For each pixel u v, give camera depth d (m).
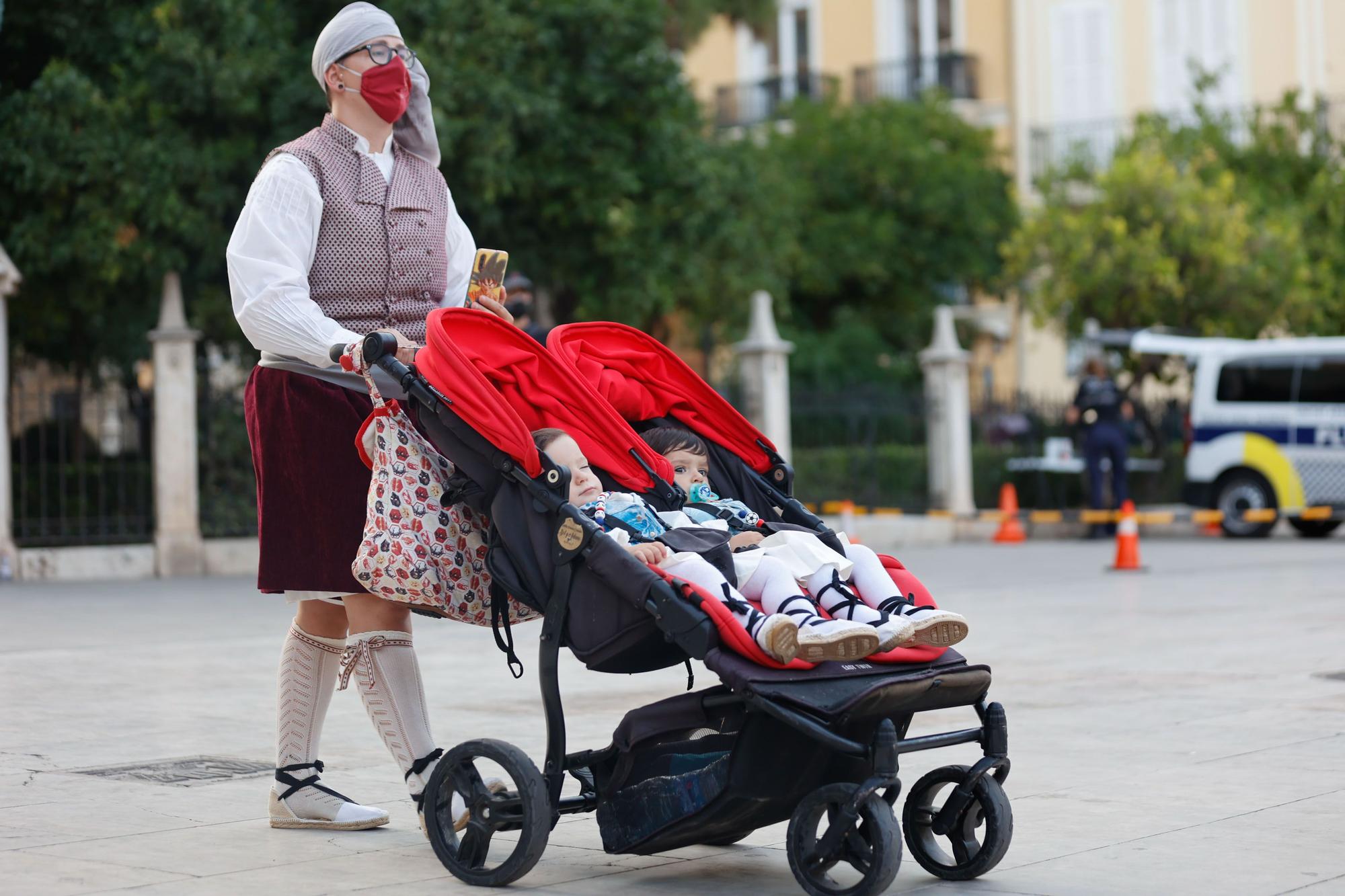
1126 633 21.19
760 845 9.78
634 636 8.48
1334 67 63.88
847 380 55.22
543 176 37.94
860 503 44.38
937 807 10.12
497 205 38.47
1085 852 9.20
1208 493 44.16
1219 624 22.09
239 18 33.16
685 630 8.11
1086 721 13.99
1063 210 53.88
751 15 50.94
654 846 8.73
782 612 8.37
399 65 10.27
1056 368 67.00
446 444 9.02
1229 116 58.28
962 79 69.50
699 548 8.74
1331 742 12.85
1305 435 42.59
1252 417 43.38
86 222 31.81
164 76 32.62
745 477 10.23
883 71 71.31
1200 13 65.88
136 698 15.61
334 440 9.87
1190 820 10.03
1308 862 8.88
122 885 8.43
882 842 7.89
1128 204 52.12
